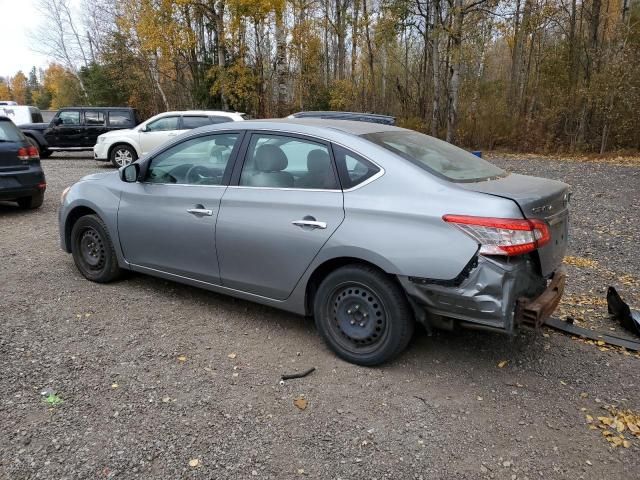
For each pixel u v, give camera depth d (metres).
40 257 5.82
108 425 2.83
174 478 2.46
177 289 4.89
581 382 3.40
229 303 4.58
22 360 3.48
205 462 2.57
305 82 25.38
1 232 7.00
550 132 20.94
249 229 3.80
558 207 3.43
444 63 22.86
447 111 21.97
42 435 2.72
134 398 3.08
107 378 3.29
